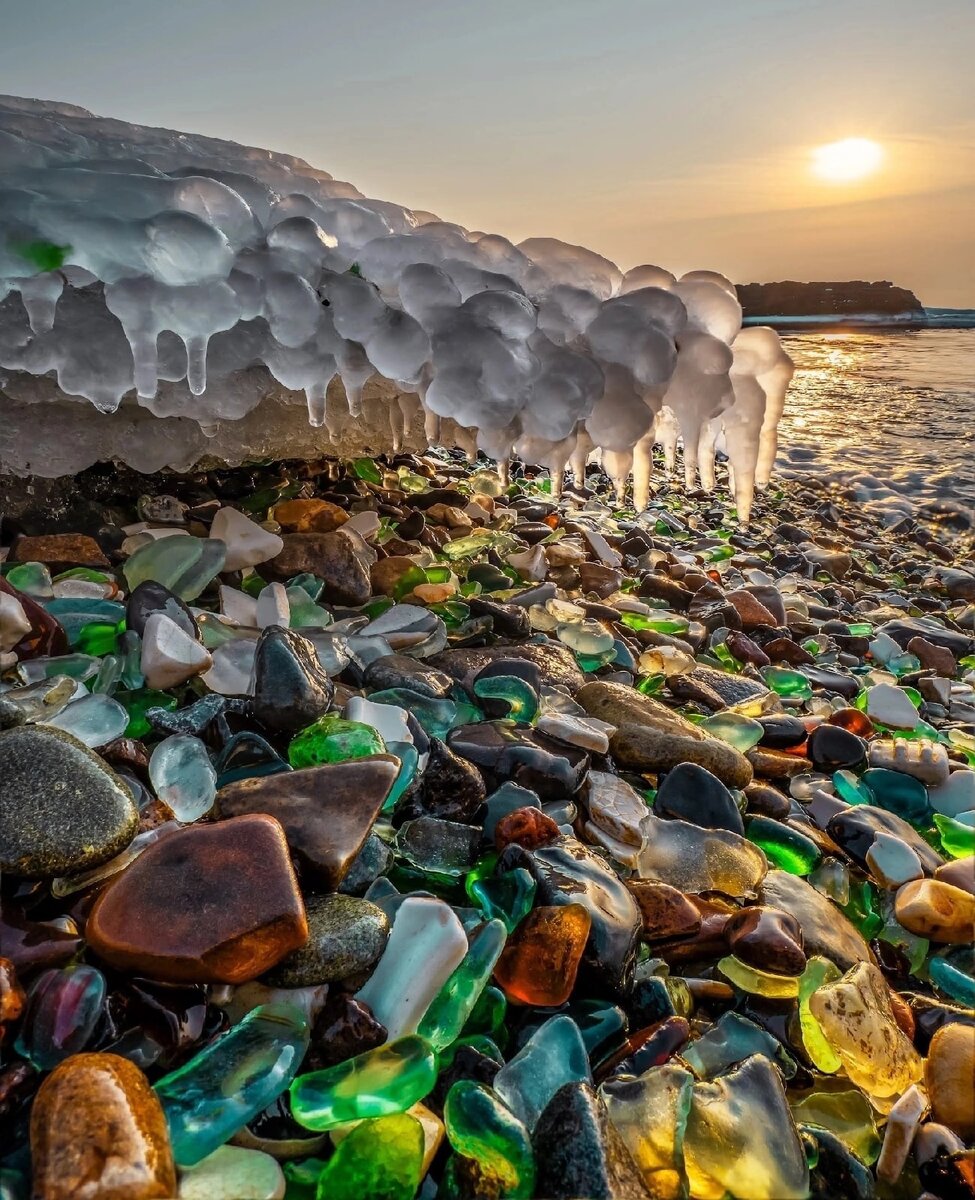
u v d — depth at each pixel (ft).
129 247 5.40
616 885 4.04
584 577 8.79
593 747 5.18
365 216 7.59
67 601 5.47
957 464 23.00
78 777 3.38
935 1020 3.95
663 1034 3.51
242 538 6.72
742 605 8.82
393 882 4.08
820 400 34.81
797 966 3.90
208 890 3.06
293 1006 3.11
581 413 6.85
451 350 6.60
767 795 5.46
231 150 8.75
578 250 8.09
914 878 4.83
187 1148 2.56
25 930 3.01
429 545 8.71
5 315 5.49
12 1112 2.59
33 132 6.90
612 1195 2.67
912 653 8.98
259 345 6.42
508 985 3.56
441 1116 3.13
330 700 4.83
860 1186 3.15
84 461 6.62
